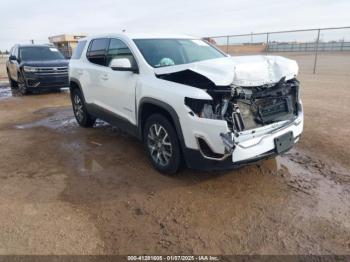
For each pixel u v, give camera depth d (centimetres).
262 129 336
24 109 848
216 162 316
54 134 583
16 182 380
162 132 377
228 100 313
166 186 361
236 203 323
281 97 359
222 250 256
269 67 345
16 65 1121
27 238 273
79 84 579
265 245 260
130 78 415
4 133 599
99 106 523
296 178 374
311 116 653
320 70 1588
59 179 386
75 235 277
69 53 2862
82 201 334
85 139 547
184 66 345
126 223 294
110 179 383
